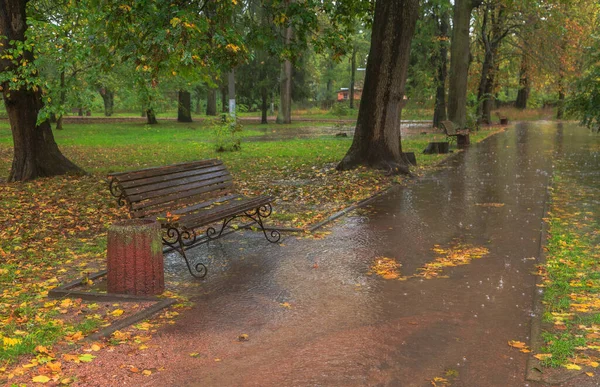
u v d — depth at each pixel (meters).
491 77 45.34
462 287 5.67
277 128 44.59
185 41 10.58
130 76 20.11
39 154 15.66
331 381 3.71
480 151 22.19
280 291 5.66
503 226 8.56
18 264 6.92
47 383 3.66
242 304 5.28
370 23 16.81
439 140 28.09
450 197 11.37
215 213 6.77
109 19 11.56
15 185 14.25
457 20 31.47
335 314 4.97
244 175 15.57
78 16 13.60
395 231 8.39
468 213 9.66
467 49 31.64
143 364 3.99
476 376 3.74
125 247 5.50
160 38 10.26
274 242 7.81
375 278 6.05
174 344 4.36
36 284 6.02
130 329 4.65
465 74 31.86
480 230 8.34
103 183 14.33
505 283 5.77
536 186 12.65
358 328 4.63
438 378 3.72
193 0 11.71
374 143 15.53
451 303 5.20
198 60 11.05
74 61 13.73
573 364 3.86
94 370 3.88
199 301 5.40
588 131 35.41
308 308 5.14
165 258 7.07
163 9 10.97
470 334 4.46
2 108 47.38
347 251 7.25
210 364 3.99
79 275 6.41
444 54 39.22
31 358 4.07
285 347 4.27
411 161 16.98
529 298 5.29
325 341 4.37
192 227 6.27
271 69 50.81
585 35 35.31
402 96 15.55
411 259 6.81
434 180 14.01
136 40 11.26
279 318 4.90
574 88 21.28
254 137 32.97
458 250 7.18
